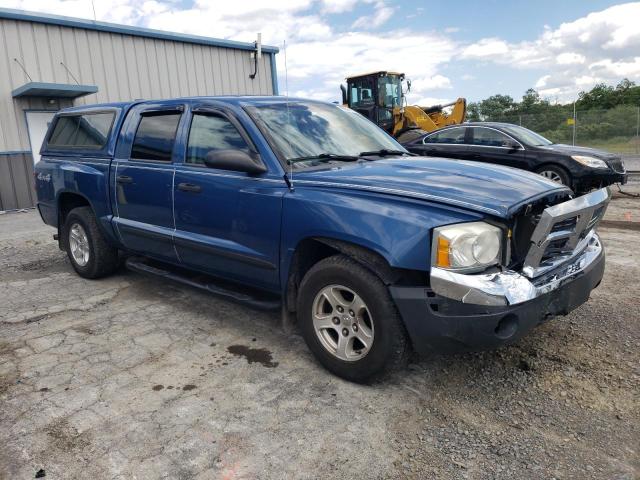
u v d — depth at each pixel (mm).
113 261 5465
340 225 3080
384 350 3023
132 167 4602
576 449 2627
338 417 2924
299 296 3436
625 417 2877
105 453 2631
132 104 4945
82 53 13117
